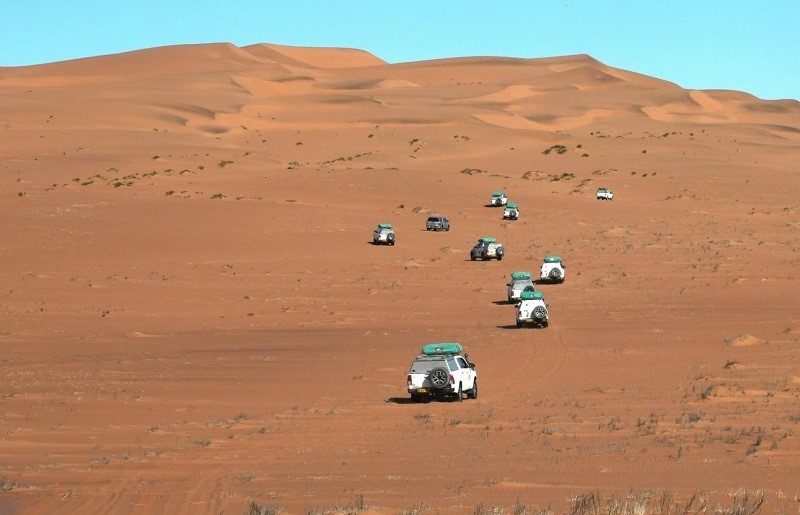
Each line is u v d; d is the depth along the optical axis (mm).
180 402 52281
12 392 55281
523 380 59875
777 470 31781
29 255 133500
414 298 111000
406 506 26891
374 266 134375
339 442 39781
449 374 50594
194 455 36969
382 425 44188
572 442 38719
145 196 181375
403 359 70438
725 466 32656
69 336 86875
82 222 154500
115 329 91688
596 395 52969
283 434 41938
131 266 130375
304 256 141625
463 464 34312
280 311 103125
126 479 32125
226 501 28297
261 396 54781
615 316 94438
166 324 95312
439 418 46062
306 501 27984
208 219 162375
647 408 47906
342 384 59344
